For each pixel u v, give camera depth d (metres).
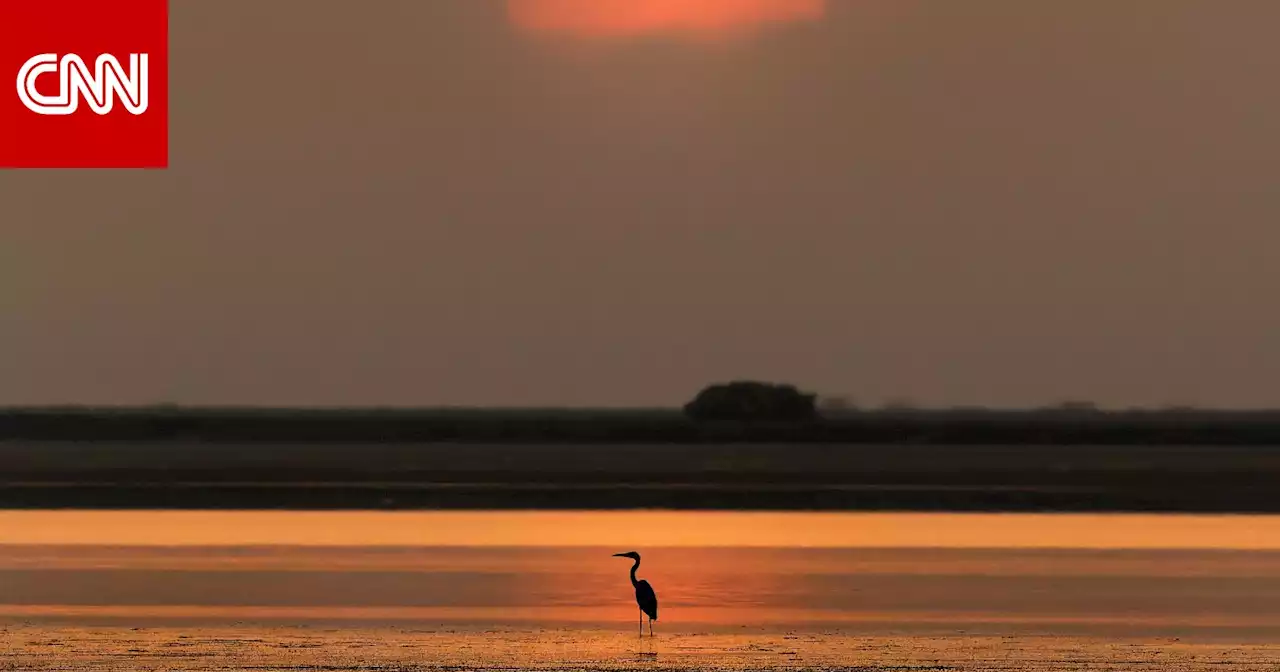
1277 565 50.44
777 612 39.62
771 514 71.75
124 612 39.62
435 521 67.38
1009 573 47.91
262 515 70.44
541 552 53.75
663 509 75.06
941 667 32.28
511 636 35.81
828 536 60.25
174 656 33.16
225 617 38.69
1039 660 33.00
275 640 35.19
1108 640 35.53
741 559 51.62
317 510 73.69
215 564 49.72
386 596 42.59
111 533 61.16
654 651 33.94
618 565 49.84
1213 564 50.72
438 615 39.16
